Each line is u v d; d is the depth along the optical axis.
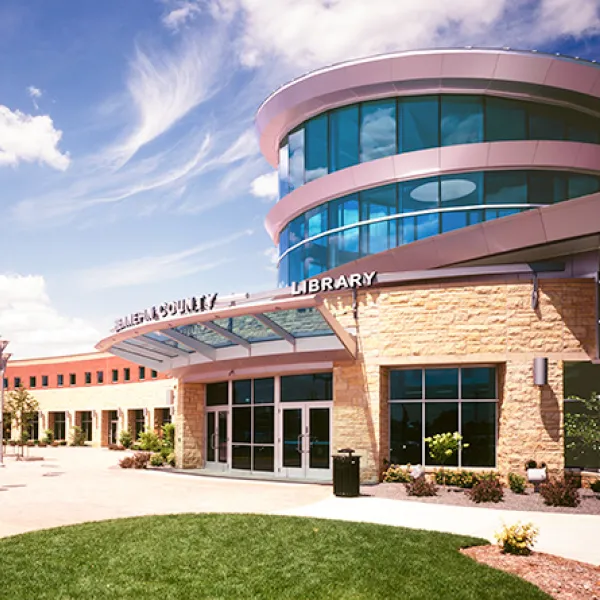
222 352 24.86
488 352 20.72
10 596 9.22
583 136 27.59
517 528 11.62
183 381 28.44
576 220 20.75
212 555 11.38
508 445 20.19
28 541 12.51
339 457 18.94
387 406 22.33
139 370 54.56
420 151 26.69
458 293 21.22
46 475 26.17
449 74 26.77
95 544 12.22
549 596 9.14
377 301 22.22
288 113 30.55
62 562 10.96
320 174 29.62
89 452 46.22
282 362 23.38
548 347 20.38
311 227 30.00
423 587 9.55
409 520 15.03
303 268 30.09
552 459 19.94
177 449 28.61
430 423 21.78
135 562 10.95
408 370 22.20
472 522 14.83
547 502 17.41
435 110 27.44
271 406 25.14
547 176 26.48
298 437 24.11
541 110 27.34
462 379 21.55
